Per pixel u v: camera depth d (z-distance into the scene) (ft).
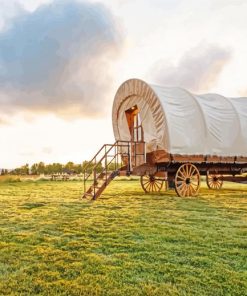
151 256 12.60
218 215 22.52
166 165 37.40
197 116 35.19
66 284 9.86
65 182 70.13
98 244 14.43
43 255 12.80
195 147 34.37
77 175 87.76
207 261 12.00
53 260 12.16
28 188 50.03
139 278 10.35
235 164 40.65
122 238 15.51
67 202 30.50
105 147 35.78
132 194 39.93
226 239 15.29
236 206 27.45
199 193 40.73
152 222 19.67
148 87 36.17
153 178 43.57
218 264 11.68
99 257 12.50
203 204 28.91
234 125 37.11
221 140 35.88
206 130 34.94
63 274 10.73
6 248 13.84
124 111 42.86
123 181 78.89
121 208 26.17
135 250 13.48
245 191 44.32
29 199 33.37
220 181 50.14
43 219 20.98
